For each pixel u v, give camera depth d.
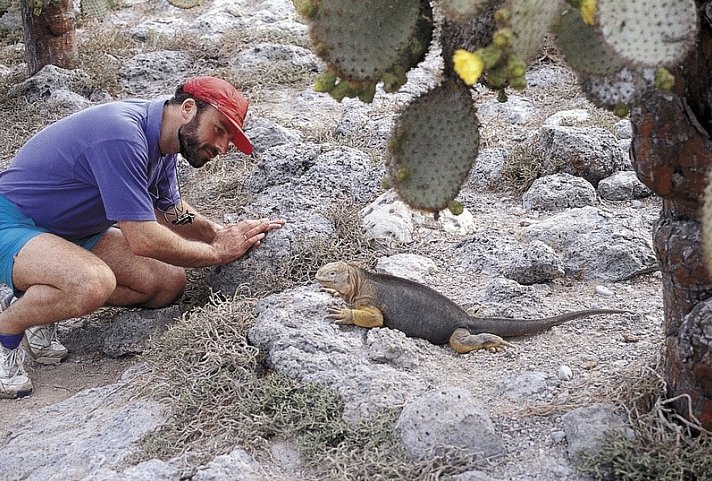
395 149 2.80
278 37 9.34
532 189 5.30
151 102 4.05
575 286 4.29
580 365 3.46
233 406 3.32
